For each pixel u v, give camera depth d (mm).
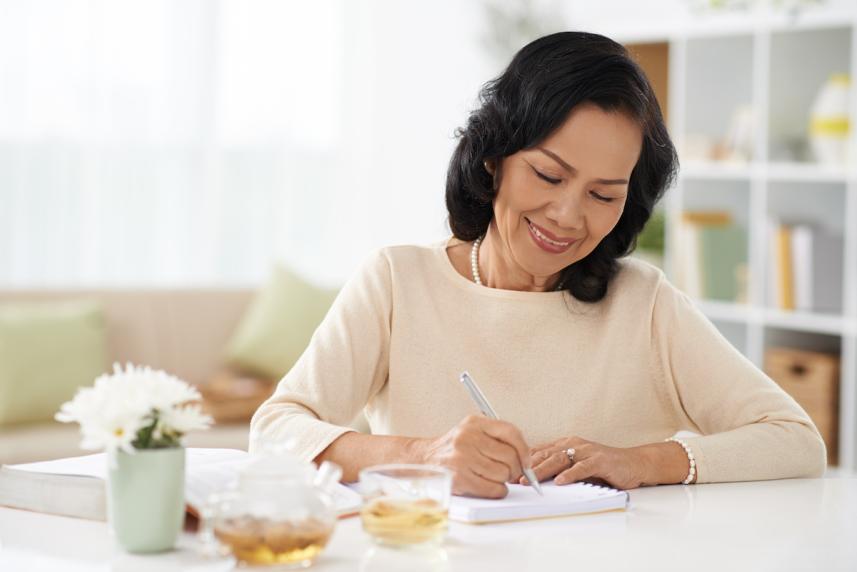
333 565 1064
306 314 4082
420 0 5348
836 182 4066
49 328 3643
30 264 4578
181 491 1107
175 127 4832
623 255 1752
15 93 4508
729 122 4324
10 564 1062
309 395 1638
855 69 3826
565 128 1521
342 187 5305
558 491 1369
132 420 1075
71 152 4609
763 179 4094
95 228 4684
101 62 4652
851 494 1493
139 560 1075
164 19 4785
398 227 5410
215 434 3496
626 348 1739
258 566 1054
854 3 3904
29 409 3525
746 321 4129
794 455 1596
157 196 4812
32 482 1275
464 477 1314
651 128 1614
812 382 3939
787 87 4125
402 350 1724
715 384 1705
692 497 1441
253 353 4027
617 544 1177
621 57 1546
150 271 4809
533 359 1724
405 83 5387
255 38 5062
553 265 1632
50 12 4543
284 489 1060
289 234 5176
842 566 1118
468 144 1656
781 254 4027
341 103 5277
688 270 4258
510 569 1067
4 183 4512
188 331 4043
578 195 1546
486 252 1772
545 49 1561
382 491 1120
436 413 1705
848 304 3867
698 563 1112
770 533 1251
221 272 4996
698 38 4305
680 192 4336
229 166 5012
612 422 1719
